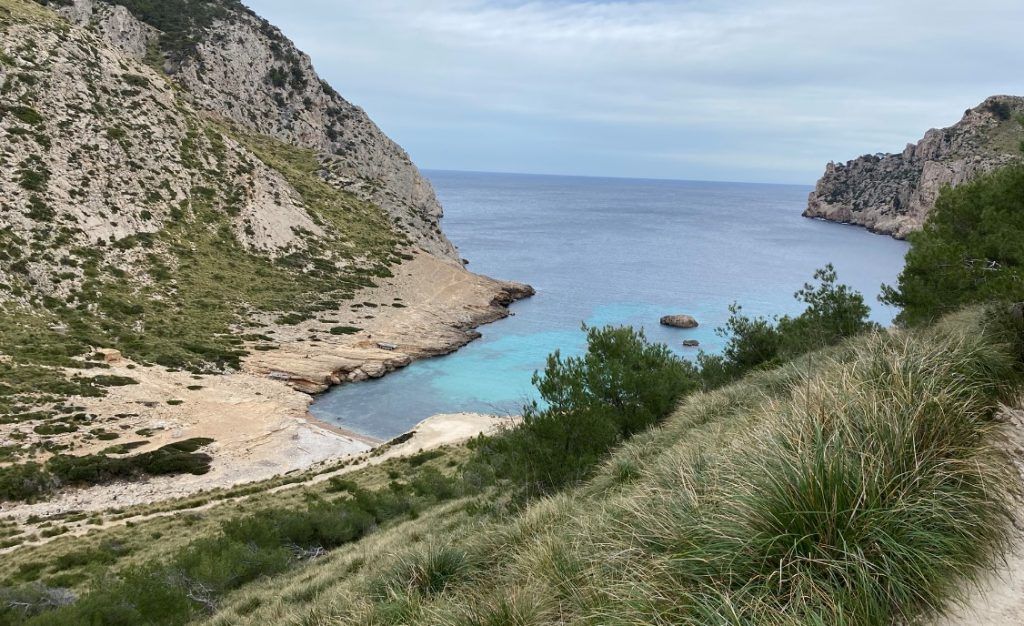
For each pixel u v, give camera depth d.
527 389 55.72
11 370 41.97
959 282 10.72
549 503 7.80
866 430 3.92
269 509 24.45
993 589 2.94
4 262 54.22
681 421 10.72
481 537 7.47
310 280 77.19
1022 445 4.04
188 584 15.59
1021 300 6.61
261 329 61.47
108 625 13.24
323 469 36.56
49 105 71.50
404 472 32.66
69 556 21.58
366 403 51.84
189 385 47.19
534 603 4.49
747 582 3.14
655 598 3.31
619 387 12.92
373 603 6.36
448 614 4.95
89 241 63.06
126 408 41.62
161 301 61.06
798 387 5.74
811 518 3.24
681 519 4.10
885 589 2.89
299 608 9.52
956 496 3.33
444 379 58.16
